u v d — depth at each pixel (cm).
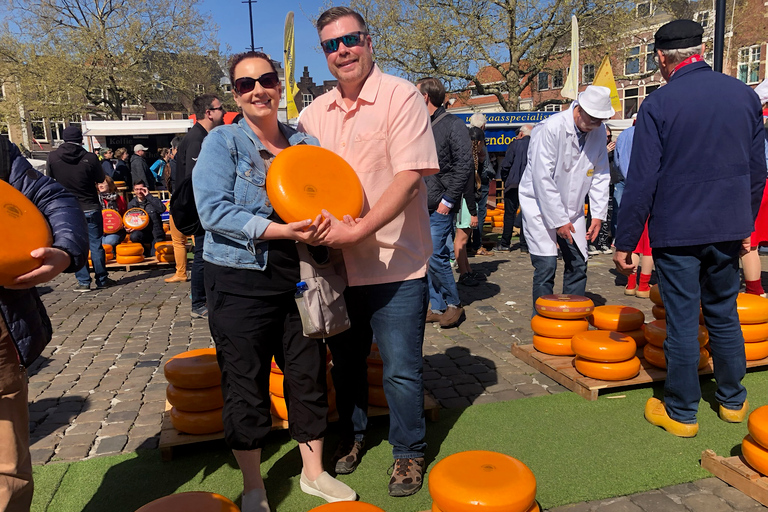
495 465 222
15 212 178
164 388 412
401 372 259
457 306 541
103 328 587
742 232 277
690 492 251
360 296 269
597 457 284
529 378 400
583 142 419
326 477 256
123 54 3017
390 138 242
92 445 324
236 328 230
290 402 254
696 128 275
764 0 2597
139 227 975
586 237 450
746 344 383
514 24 2302
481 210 953
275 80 234
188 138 487
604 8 2214
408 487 257
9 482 182
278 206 219
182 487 271
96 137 1967
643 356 402
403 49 2223
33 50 2978
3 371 181
